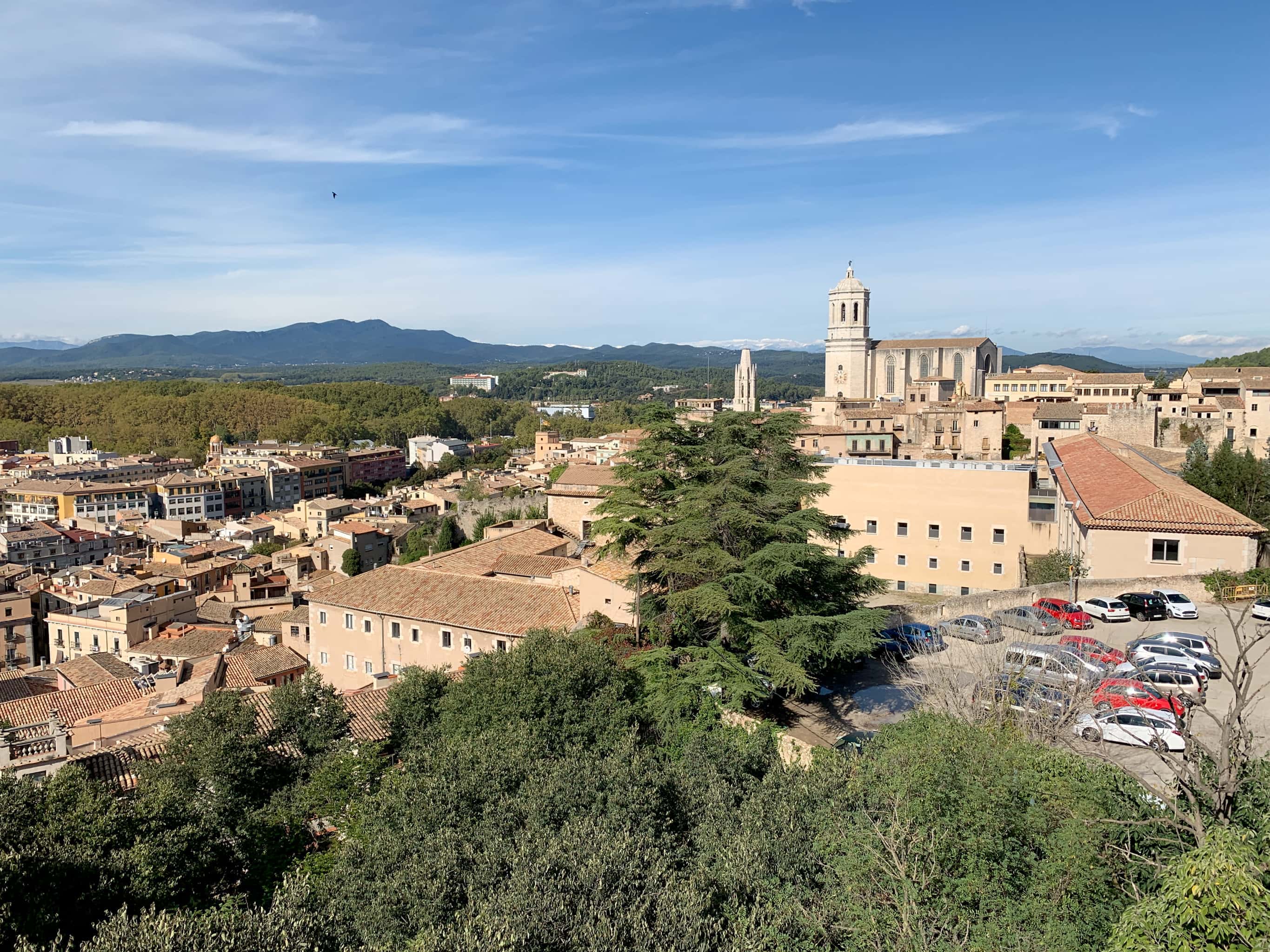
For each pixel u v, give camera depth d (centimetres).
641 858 2147
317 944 1925
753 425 4353
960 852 1981
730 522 3841
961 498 6900
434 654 5462
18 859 2112
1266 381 12044
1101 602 4753
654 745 3325
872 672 4441
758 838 2239
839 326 18712
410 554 12244
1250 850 1525
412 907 2066
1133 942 1516
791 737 3488
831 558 3928
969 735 2220
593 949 1775
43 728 3872
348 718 3794
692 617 3844
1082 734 3084
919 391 16450
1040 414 11806
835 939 1931
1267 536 5681
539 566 6191
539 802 2427
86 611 9338
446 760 2727
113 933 1778
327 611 6103
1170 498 5241
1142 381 15300
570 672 3331
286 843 3048
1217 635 4394
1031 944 1741
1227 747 1944
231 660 7069
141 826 2544
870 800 2322
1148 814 2047
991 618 4678
